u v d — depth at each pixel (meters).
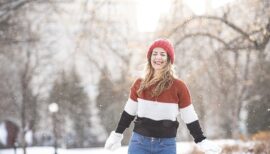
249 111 18.77
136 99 4.72
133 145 4.65
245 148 11.87
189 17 15.56
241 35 15.68
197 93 19.72
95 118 45.72
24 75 27.44
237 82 18.50
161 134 4.58
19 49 26.30
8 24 21.50
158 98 4.60
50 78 35.12
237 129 19.88
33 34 24.92
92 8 21.61
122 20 23.12
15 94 29.36
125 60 22.67
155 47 4.75
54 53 32.06
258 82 18.12
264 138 12.46
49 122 36.22
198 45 17.19
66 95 36.78
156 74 4.69
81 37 23.05
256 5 15.19
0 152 29.22
